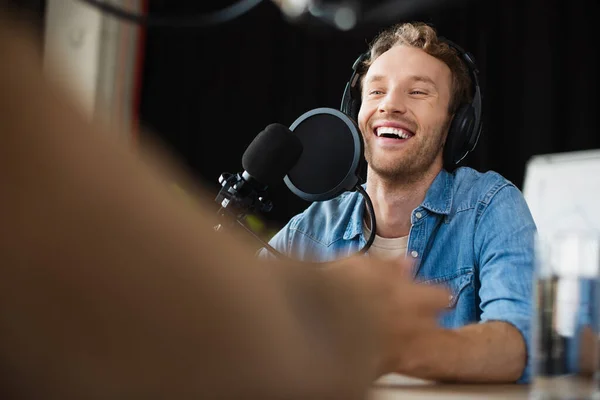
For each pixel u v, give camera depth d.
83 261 0.13
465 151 1.63
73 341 0.13
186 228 0.14
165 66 4.32
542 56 4.23
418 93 1.59
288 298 0.17
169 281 0.14
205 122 4.40
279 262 0.22
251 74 4.46
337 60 4.47
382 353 0.20
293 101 4.50
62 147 0.13
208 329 0.14
